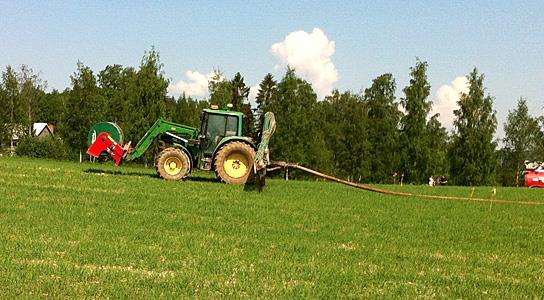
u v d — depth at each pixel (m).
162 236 11.26
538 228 15.28
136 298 7.29
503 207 19.77
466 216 16.94
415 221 15.34
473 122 61.56
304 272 9.03
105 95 69.81
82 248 9.76
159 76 50.78
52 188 17.97
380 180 70.25
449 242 12.61
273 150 57.84
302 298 7.64
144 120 49.94
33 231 11.04
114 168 31.97
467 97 61.94
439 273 9.61
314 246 11.18
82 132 59.00
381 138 71.94
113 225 12.17
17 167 25.95
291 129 57.34
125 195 17.11
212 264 9.16
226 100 59.75
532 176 35.59
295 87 57.88
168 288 7.77
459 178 61.75
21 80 70.00
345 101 96.88
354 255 10.65
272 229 12.86
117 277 8.16
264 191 20.08
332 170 70.25
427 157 60.66
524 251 12.10
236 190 19.84
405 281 8.98
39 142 57.03
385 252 11.08
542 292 8.70
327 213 15.84
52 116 98.44
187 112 79.19
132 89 51.16
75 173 23.39
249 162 22.25
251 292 7.82
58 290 7.41
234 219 13.95
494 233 14.13
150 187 19.41
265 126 20.75
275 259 9.85
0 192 16.58
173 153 22.66
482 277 9.48
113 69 81.75
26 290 7.42
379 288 8.48
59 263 8.71
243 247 10.73
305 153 58.22
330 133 82.62
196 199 17.02
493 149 61.16
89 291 7.43
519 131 70.31
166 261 9.22
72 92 59.59
